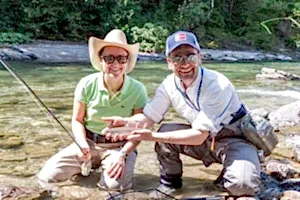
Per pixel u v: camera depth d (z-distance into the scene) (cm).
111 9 1627
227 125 232
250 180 214
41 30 1553
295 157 298
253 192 215
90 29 1620
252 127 225
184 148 240
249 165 218
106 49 244
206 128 218
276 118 426
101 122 257
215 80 223
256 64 1321
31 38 1517
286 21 1981
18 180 252
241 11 2003
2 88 620
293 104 442
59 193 235
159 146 244
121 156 240
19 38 1390
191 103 227
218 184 250
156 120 242
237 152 224
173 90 233
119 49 243
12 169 270
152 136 223
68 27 1584
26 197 225
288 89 725
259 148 232
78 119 261
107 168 246
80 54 1263
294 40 1964
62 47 1348
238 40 1892
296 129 389
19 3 1539
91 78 258
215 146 235
